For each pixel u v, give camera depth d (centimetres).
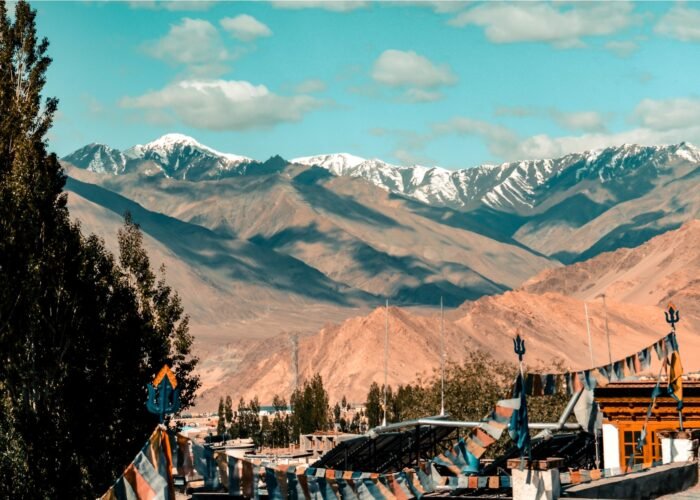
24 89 4762
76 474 4303
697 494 3111
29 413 4241
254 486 2022
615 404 4347
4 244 4353
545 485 2642
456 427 4097
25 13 4800
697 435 3475
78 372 4472
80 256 4656
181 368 5731
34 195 4453
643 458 4312
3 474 4169
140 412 4666
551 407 7731
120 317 4938
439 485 2447
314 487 2078
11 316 4334
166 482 1980
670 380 3161
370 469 4078
